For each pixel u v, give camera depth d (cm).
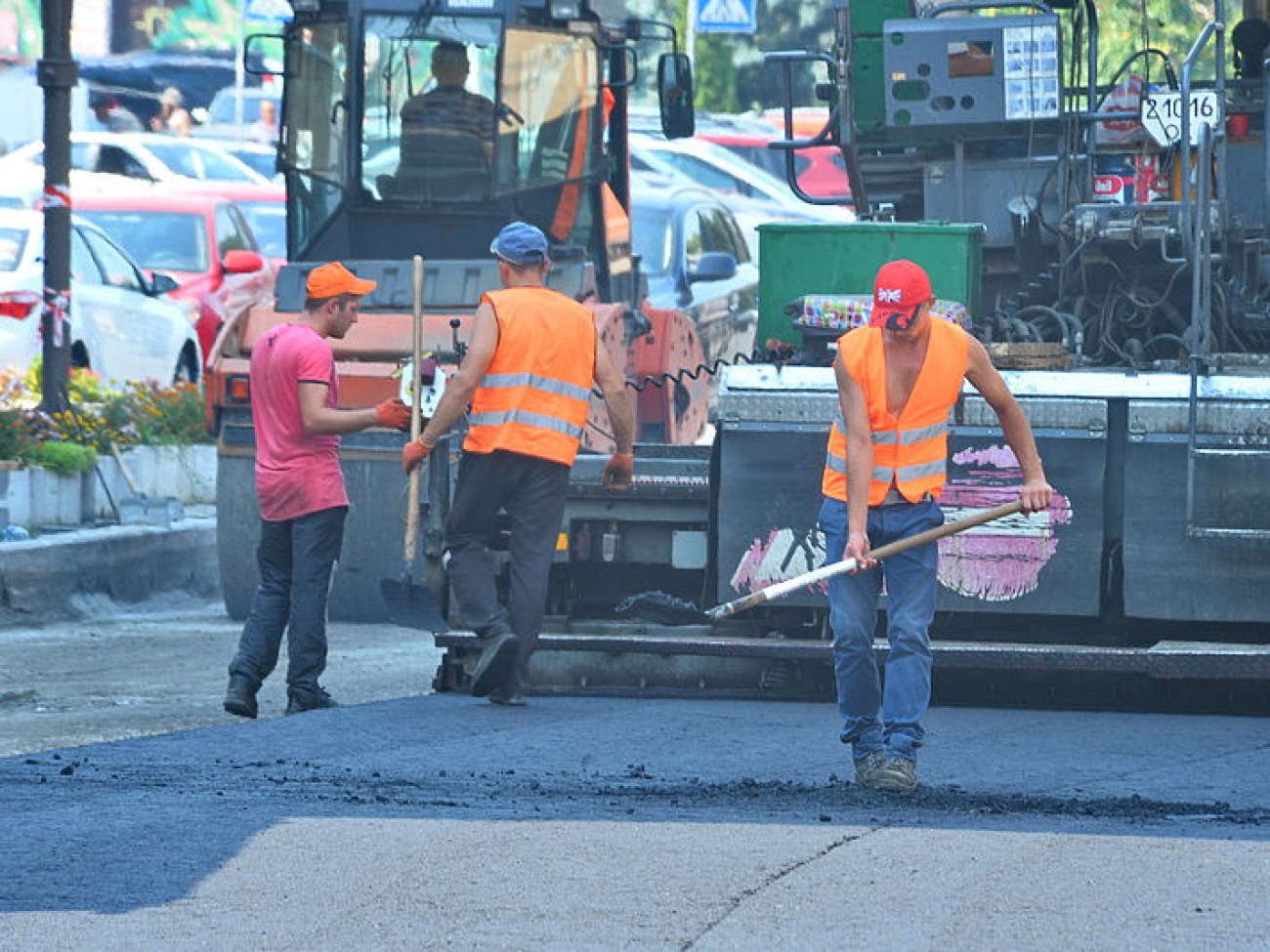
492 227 6119
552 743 3534
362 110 6100
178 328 8850
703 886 2419
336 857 2564
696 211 9619
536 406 3919
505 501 3959
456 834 2706
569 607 4322
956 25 4616
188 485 7762
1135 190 4662
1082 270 4394
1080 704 4028
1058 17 4641
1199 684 3981
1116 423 3931
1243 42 4819
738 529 4041
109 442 7200
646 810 2903
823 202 5044
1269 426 3878
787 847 2633
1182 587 3903
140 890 2395
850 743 3231
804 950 2144
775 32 17275
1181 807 2962
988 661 3891
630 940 2181
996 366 3988
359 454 5603
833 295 4303
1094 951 2147
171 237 10056
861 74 4797
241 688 4109
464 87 6097
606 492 4206
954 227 4309
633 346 6272
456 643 4131
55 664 5131
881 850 2614
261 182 12425
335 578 5688
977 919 2272
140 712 4288
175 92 16950
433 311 5700
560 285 5891
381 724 3750
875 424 3064
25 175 10356
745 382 4041
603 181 6238
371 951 2141
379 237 6141
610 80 6481
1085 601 3934
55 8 7044
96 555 6366
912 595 3088
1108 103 4659
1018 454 3109
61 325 7075
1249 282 4447
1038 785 3152
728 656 4034
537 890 2394
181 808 2883
